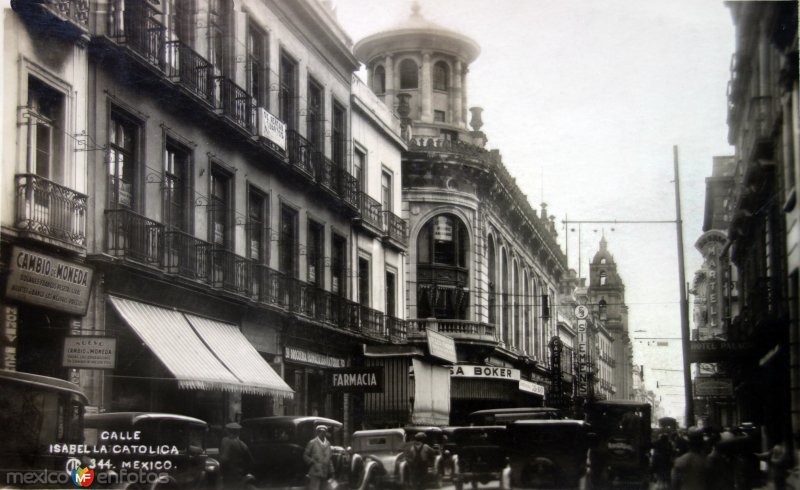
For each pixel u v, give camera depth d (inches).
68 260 714.2
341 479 797.2
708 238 1940.2
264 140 1084.5
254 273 1067.3
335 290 1386.6
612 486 1028.5
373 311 1470.2
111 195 804.0
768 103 1058.1
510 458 860.0
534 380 2738.7
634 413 1151.6
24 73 687.7
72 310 724.0
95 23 778.8
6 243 655.1
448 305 2030.0
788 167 901.2
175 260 879.1
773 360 1132.5
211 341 901.2
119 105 812.0
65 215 719.7
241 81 1075.9
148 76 836.0
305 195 1253.7
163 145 890.1
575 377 3139.8
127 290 806.5
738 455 695.1
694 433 532.7
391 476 859.4
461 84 2215.8
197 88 936.3
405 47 2175.2
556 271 3245.6
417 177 2023.9
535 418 1167.6
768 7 904.9
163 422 571.8
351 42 1467.8
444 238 2033.7
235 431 679.1
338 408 1338.6
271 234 1140.5
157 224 840.9
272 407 1096.8
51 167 729.0
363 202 1478.8
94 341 676.7
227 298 970.1
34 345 706.2
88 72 770.8
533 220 2613.2
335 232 1366.9
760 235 1257.4
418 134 2126.0
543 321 2903.5
